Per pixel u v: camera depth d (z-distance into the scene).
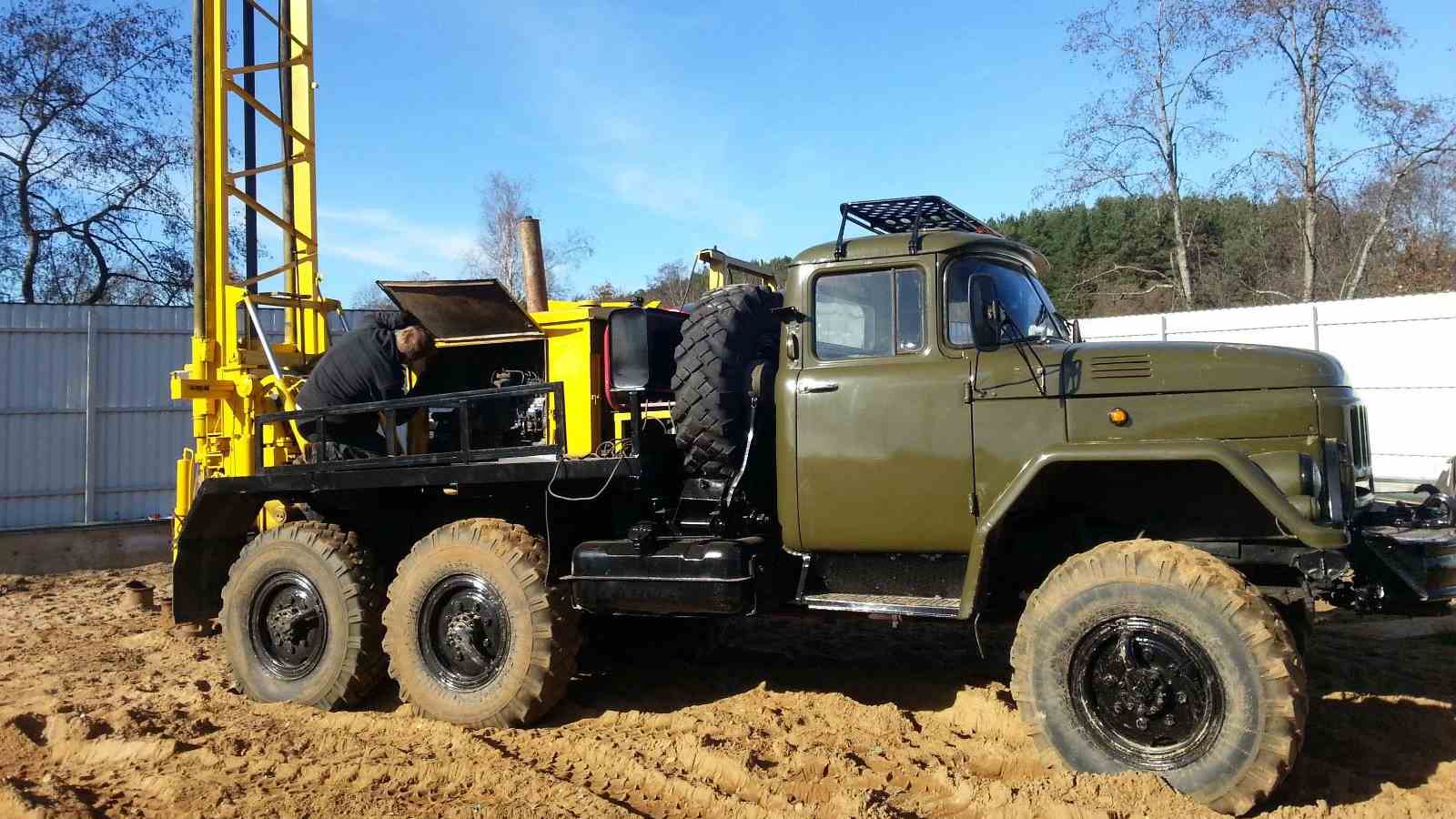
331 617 5.89
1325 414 4.41
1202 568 4.12
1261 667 3.92
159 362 14.62
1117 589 4.21
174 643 7.66
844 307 5.18
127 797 4.46
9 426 13.66
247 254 8.59
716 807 4.24
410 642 5.59
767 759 4.77
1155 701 4.11
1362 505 4.74
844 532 5.07
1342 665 6.09
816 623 7.98
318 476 6.09
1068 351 4.76
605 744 4.97
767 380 5.46
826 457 5.08
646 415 5.72
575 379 5.95
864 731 5.16
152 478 14.54
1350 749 4.64
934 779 4.41
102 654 7.46
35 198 21.03
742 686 6.10
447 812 4.19
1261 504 4.65
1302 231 21.33
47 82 20.39
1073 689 4.31
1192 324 14.58
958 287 5.02
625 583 5.27
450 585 5.56
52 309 13.94
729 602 5.05
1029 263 5.64
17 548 13.11
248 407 7.20
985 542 4.61
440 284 5.73
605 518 5.93
